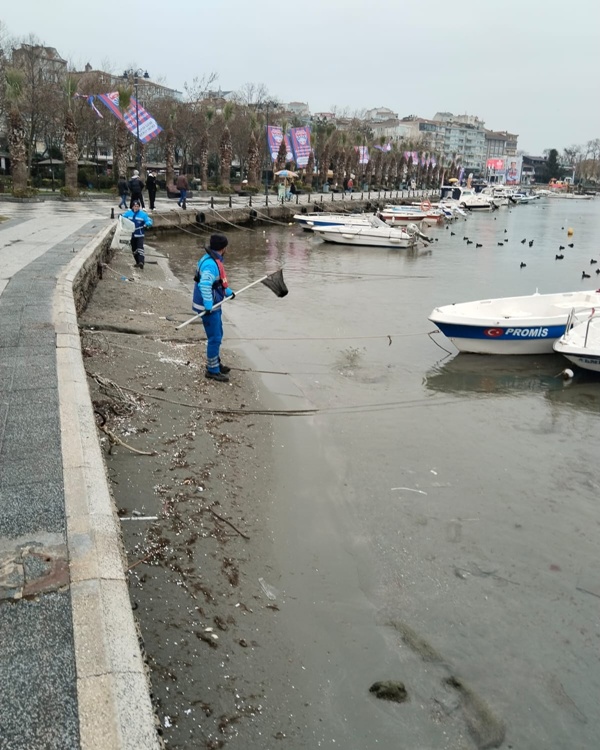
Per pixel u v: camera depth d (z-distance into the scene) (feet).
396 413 30.04
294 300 56.65
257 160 172.55
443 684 13.56
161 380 29.32
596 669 14.35
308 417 28.50
